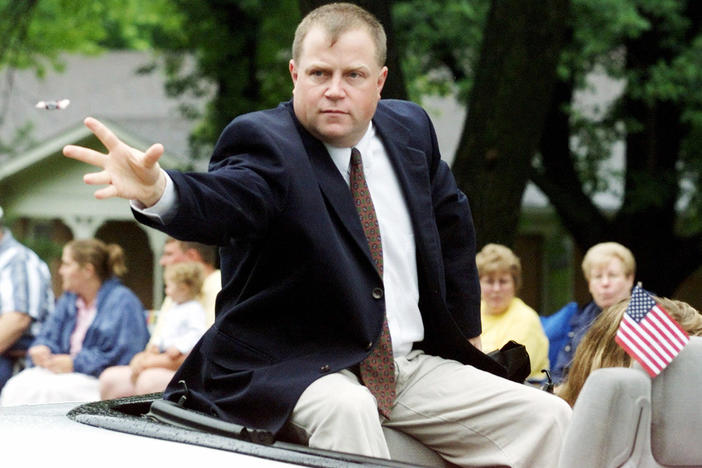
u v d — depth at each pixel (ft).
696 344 15.67
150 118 128.57
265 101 88.99
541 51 45.52
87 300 40.37
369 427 16.44
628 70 81.00
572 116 88.84
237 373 17.22
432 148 19.89
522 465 17.89
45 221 127.65
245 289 17.70
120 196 14.97
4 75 127.13
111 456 14.79
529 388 18.37
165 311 37.86
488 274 34.50
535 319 34.47
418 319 18.86
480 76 46.21
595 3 74.13
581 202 88.89
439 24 78.43
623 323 15.61
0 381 42.50
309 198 17.28
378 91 17.99
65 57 139.44
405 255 18.71
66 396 38.81
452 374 18.79
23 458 15.11
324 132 17.61
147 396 19.10
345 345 17.52
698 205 87.92
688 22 80.43
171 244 37.78
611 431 15.11
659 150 87.66
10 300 42.42
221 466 14.32
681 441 15.44
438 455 19.19
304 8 41.09
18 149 122.21
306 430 16.72
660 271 89.40
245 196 16.47
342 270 17.30
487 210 45.55
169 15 92.43
